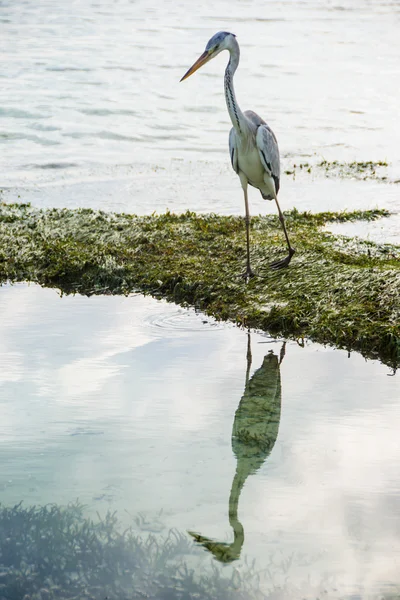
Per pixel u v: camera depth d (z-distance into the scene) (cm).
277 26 4988
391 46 4175
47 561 513
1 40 3894
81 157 2022
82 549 526
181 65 3391
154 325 1045
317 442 693
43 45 3788
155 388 824
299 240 1294
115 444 683
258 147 1123
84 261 1246
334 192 1722
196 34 4425
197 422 737
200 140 2238
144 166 1958
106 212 1533
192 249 1287
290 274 1148
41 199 1648
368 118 2544
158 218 1464
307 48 4044
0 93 2684
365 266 1155
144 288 1191
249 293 1117
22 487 600
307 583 491
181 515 566
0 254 1289
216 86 2977
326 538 537
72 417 741
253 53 3825
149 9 5747
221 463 648
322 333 999
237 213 1556
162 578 498
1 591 486
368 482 614
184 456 662
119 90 2833
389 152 2131
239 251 1260
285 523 556
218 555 519
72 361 902
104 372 869
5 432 702
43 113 2444
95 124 2362
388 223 1462
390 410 768
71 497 588
